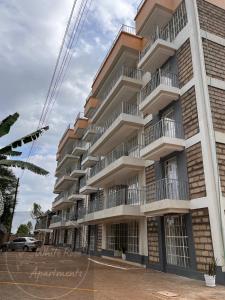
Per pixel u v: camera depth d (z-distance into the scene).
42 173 11.82
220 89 12.49
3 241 28.23
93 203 22.17
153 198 14.70
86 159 28.45
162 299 7.32
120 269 13.73
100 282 9.67
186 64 13.68
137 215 15.08
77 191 34.28
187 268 11.39
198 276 10.60
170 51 14.84
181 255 12.06
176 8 15.41
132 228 17.27
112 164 17.81
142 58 16.47
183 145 12.71
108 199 19.11
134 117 17.61
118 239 19.34
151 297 7.52
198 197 11.34
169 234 13.17
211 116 11.76
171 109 14.52
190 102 12.87
